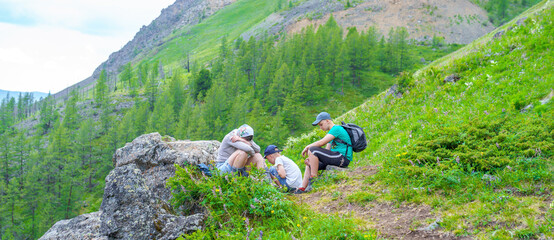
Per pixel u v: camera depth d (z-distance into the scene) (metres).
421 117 11.73
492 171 5.42
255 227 5.07
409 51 166.88
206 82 147.50
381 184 6.22
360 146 7.47
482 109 9.83
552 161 5.16
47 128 165.25
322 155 7.30
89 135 118.69
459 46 177.25
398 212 5.07
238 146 6.73
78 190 80.88
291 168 7.20
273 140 101.12
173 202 5.94
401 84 16.19
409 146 7.35
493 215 4.27
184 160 7.21
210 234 5.01
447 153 6.31
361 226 4.82
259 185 5.75
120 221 5.32
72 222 5.82
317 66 139.50
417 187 5.57
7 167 94.56
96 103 166.38
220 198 5.46
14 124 192.62
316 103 121.00
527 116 7.80
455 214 4.52
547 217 3.91
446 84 13.57
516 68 11.50
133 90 178.12
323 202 6.17
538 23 14.12
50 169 89.06
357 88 130.50
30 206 76.81
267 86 136.00
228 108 126.75
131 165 6.00
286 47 158.25
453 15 198.50
